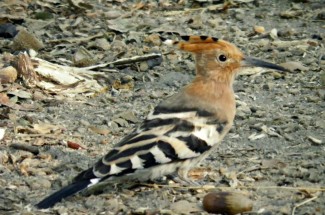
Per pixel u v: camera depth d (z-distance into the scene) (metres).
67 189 9.46
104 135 12.23
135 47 15.80
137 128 10.12
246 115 12.88
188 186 10.47
